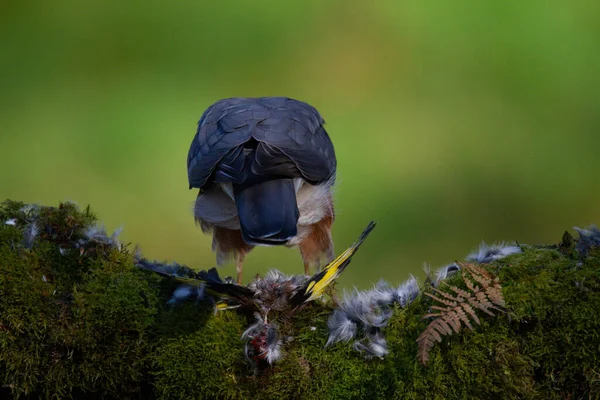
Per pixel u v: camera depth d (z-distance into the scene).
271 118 6.69
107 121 15.23
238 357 4.98
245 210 6.12
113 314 5.11
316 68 16.12
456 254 13.48
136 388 5.19
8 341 5.18
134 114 15.31
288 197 6.21
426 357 4.55
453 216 13.86
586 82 15.55
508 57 15.78
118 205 13.95
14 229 5.41
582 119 15.20
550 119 15.15
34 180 14.48
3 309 5.17
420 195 14.04
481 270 4.82
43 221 5.48
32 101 15.76
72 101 15.71
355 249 5.32
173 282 5.22
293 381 4.91
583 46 15.79
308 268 7.32
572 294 4.68
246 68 16.28
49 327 5.15
